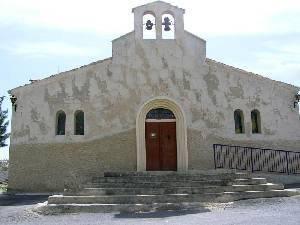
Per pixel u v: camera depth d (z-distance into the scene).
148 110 19.59
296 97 20.53
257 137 19.83
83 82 19.53
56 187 18.67
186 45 20.14
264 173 19.39
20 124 19.36
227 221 10.30
